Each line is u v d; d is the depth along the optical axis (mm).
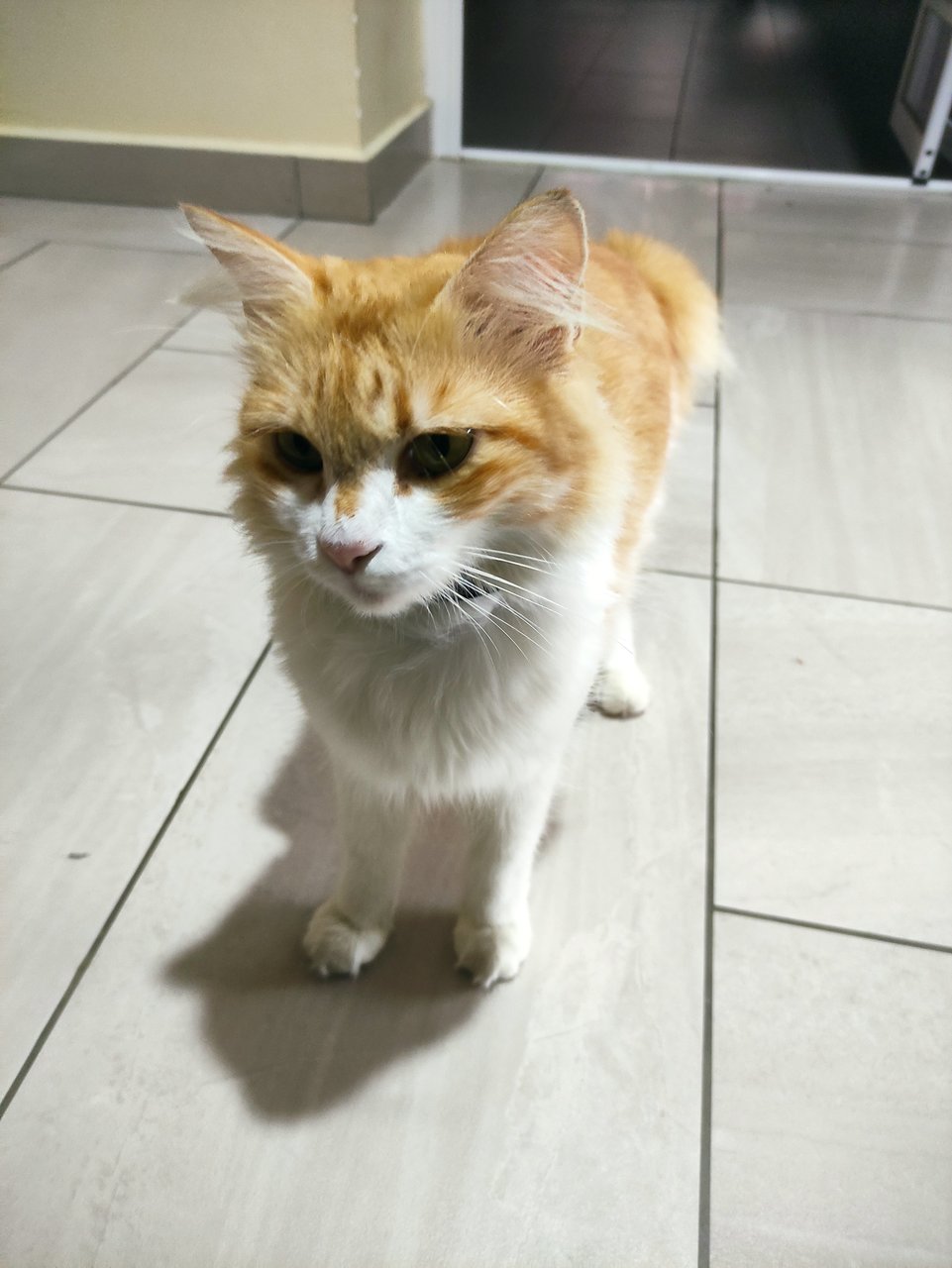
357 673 777
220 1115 872
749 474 1643
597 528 743
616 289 1068
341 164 2344
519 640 756
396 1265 789
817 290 2205
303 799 1137
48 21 2244
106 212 2455
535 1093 892
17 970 965
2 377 1805
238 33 2199
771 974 978
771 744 1205
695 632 1347
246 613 1363
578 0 5098
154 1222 806
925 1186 837
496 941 965
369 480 663
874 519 1551
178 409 1739
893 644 1333
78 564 1423
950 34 2711
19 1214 807
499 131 3115
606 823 1114
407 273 744
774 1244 804
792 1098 891
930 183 2779
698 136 3133
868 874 1066
